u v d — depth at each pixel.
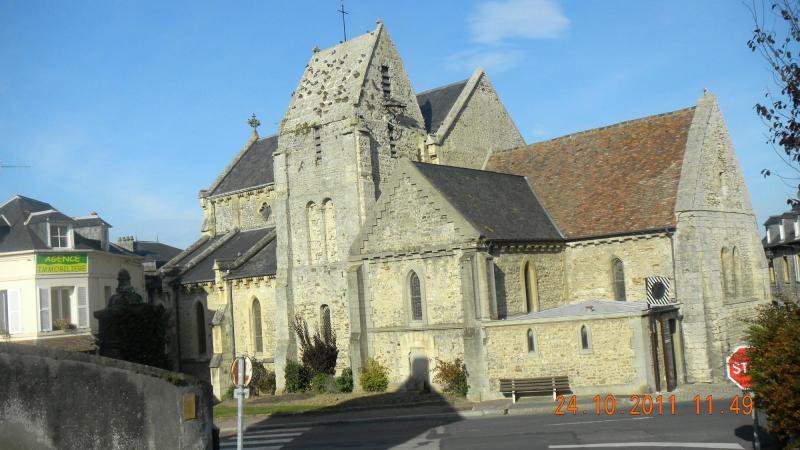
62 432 14.84
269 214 54.53
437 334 36.03
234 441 27.83
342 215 42.28
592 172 41.97
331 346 41.94
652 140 40.97
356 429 28.81
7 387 14.45
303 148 44.47
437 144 45.09
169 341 51.56
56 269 43.25
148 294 54.47
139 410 15.77
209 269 51.41
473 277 34.44
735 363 18.62
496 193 40.09
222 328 47.06
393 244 37.66
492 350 34.00
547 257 38.78
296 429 30.03
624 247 37.91
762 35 17.53
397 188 37.59
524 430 24.97
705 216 37.19
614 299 38.22
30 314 42.06
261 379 44.75
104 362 15.46
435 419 29.98
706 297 36.28
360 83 42.78
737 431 21.78
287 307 44.06
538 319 33.09
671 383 33.69
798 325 16.00
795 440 16.27
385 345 37.94
